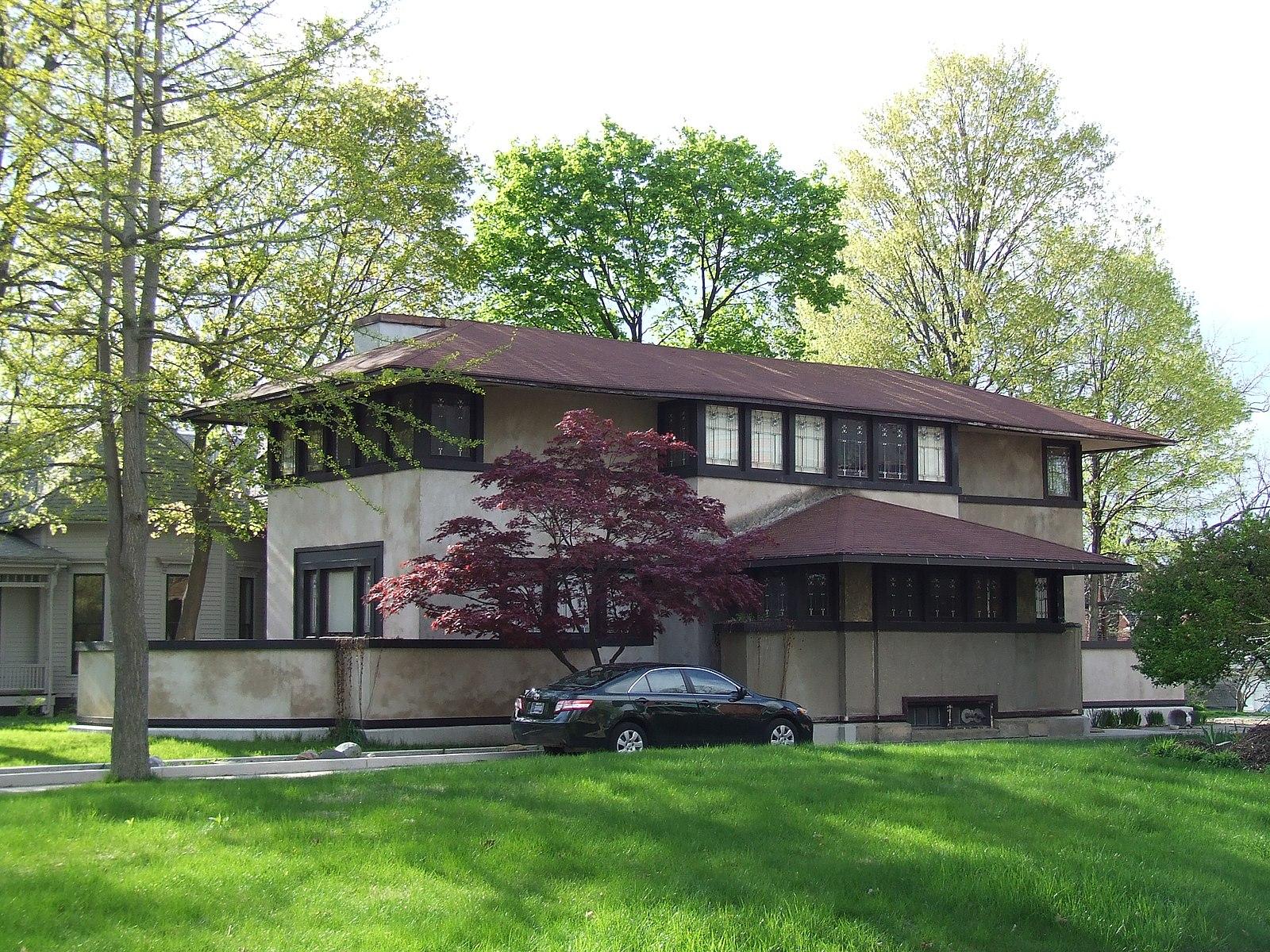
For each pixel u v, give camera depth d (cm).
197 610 3177
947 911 1149
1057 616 2912
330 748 2077
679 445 2314
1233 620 2156
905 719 2594
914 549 2500
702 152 4300
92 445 1994
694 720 2034
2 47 1666
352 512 2617
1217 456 4162
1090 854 1323
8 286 1806
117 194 1579
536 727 1972
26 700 3130
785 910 1086
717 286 4497
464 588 2195
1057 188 4188
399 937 966
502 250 4181
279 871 1087
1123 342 4072
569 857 1183
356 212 1808
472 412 2531
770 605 2648
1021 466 3322
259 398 2425
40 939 912
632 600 2219
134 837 1154
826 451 2906
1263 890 1309
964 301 4162
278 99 1747
